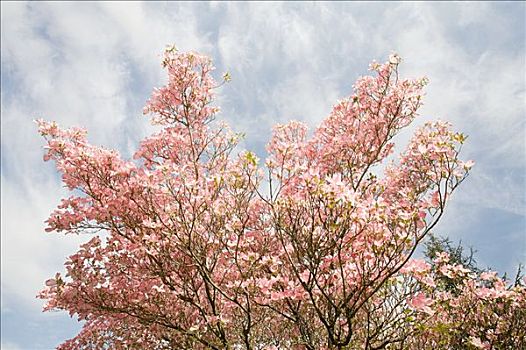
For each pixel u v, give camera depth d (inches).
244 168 235.5
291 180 255.6
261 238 278.2
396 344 245.6
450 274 253.9
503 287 263.3
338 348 218.8
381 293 235.6
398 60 297.0
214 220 254.1
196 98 310.5
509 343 265.4
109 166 267.1
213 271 278.8
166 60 307.1
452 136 207.6
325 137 308.7
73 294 269.6
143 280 280.2
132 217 266.7
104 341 322.0
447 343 249.3
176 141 301.9
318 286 214.2
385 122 296.5
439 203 205.9
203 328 277.7
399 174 290.8
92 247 277.4
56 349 321.4
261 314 268.8
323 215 220.2
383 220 201.2
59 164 260.8
